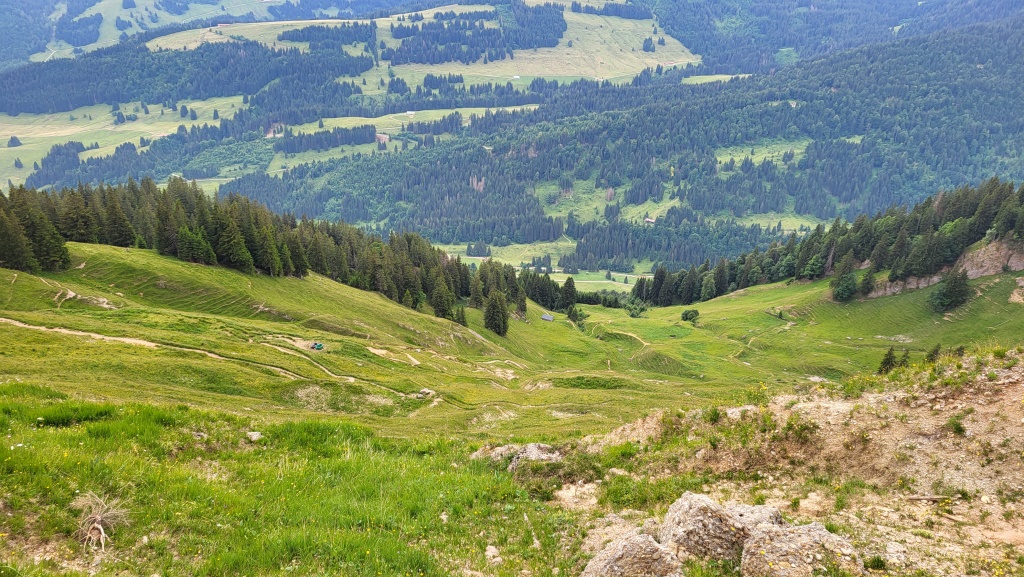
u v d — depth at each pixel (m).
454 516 15.78
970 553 11.96
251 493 14.66
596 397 73.56
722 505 14.77
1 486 11.22
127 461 13.99
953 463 14.93
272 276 122.19
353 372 69.06
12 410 16.27
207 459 16.78
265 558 11.56
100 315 77.06
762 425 18.72
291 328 90.38
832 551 11.78
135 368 49.91
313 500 15.01
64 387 37.94
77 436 15.05
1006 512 13.02
